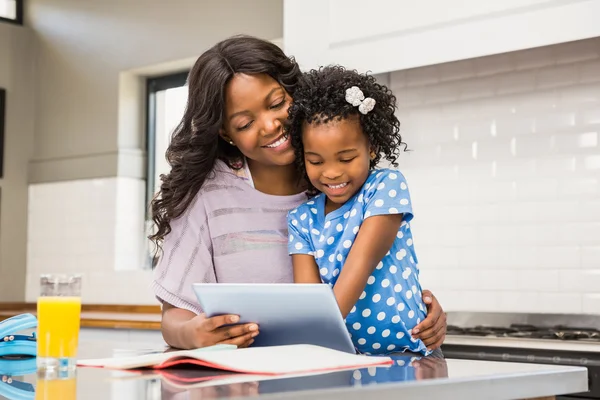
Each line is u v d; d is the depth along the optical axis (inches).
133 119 176.2
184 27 162.7
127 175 174.6
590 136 114.2
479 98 123.5
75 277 44.6
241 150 65.6
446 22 103.9
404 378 36.3
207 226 67.0
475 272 123.1
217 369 42.4
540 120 118.2
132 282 168.6
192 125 65.4
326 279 58.7
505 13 99.3
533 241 118.3
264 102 63.0
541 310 117.2
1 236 185.9
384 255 55.8
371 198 56.6
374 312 57.0
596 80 113.7
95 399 32.9
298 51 117.3
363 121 56.9
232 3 154.9
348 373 38.8
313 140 56.6
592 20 93.3
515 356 100.0
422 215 128.4
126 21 173.5
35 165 189.8
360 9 111.5
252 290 48.0
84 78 181.3
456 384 35.8
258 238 66.7
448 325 120.6
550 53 117.5
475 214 123.3
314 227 60.2
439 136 127.0
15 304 185.3
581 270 114.2
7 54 189.3
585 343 98.0
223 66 63.5
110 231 173.3
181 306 64.2
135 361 44.3
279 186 68.5
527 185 119.0
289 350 45.4
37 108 191.5
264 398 29.9
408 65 107.0
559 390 41.4
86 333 144.4
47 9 189.9
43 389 36.7
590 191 113.8
